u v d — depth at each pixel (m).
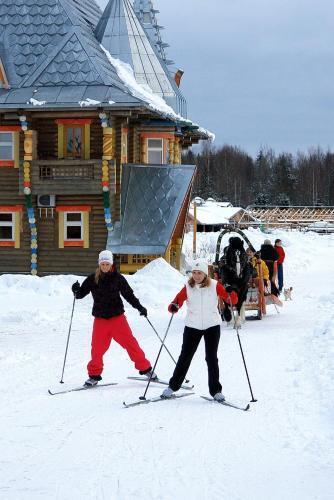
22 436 7.72
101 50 34.00
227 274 16.55
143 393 10.01
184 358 9.63
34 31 31.52
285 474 6.37
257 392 9.84
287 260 40.31
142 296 22.25
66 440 7.55
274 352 13.23
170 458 6.89
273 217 90.25
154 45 37.84
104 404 9.33
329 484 6.07
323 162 150.62
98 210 30.00
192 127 35.97
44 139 30.45
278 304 19.30
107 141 29.00
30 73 30.08
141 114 31.30
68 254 30.25
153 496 5.84
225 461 6.78
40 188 29.42
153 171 31.25
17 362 12.60
